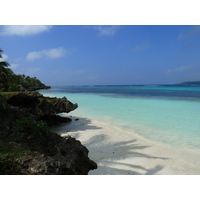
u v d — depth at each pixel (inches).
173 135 522.6
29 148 281.1
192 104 1264.8
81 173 260.8
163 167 313.7
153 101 1492.4
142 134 535.2
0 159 231.8
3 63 1177.4
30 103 611.8
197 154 377.7
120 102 1450.5
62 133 548.1
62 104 649.6
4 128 361.4
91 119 780.6
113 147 420.2
